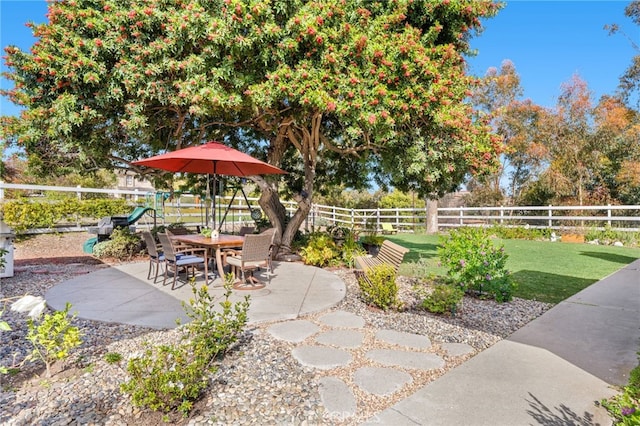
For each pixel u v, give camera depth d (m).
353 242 7.91
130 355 2.99
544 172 16.62
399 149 6.42
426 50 5.54
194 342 2.73
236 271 5.91
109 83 5.24
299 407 2.32
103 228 8.55
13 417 2.16
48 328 2.56
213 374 2.67
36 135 5.41
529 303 4.91
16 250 8.43
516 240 13.10
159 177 9.05
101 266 7.21
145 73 5.13
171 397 2.19
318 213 18.97
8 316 4.04
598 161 15.39
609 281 6.23
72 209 10.05
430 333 3.70
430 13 5.82
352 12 5.55
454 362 3.06
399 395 2.51
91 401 2.34
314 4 5.27
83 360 2.90
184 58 5.34
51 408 2.25
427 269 7.20
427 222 16.27
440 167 6.19
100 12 5.40
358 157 8.16
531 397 2.48
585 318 4.25
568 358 3.13
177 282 5.59
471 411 2.30
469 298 5.14
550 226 13.95
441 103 5.29
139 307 4.27
